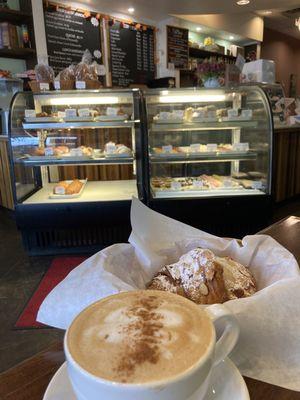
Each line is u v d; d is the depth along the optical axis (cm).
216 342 38
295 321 47
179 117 257
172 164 289
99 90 246
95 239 265
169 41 466
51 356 51
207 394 40
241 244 76
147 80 477
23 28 358
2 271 240
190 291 61
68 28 389
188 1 393
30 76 345
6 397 43
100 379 31
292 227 107
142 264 69
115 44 435
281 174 389
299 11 541
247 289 61
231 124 262
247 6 412
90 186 300
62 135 273
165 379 30
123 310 41
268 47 650
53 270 238
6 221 351
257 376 46
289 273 60
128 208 253
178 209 252
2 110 349
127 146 285
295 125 402
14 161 242
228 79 288
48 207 248
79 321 39
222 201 254
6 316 185
